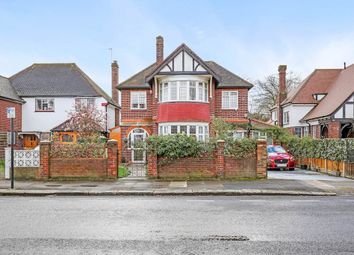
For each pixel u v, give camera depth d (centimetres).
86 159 1617
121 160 2789
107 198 1203
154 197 1228
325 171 2155
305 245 637
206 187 1389
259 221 827
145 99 2973
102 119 3148
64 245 637
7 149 1633
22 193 1285
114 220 838
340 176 1905
